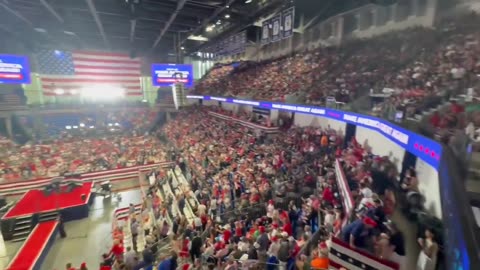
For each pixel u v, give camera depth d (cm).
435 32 1625
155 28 3472
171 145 3144
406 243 607
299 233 956
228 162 1897
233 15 2888
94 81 3919
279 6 2464
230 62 4466
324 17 2614
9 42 3525
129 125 4122
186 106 4353
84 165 2586
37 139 3447
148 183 2391
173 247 1097
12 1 2447
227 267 750
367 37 2208
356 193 876
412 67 1469
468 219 312
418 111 1018
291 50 3091
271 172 1498
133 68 4109
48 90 3738
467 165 495
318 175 1296
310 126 2028
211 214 1345
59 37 3947
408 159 940
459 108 780
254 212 1216
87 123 3944
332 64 2286
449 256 366
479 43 1212
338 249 577
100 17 2966
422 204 760
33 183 2245
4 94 3459
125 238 1470
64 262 1365
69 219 1795
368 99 1425
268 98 2459
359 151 1305
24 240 1566
